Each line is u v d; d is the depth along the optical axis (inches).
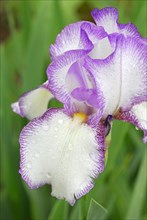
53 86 15.2
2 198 22.8
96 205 15.8
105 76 14.8
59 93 15.2
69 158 14.5
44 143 14.7
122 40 14.7
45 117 15.1
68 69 15.1
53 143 14.7
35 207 22.4
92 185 14.2
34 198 21.9
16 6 35.2
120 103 15.2
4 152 22.5
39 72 23.1
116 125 19.4
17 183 23.0
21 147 14.7
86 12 34.6
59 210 18.3
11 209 22.9
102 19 15.6
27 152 14.6
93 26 15.4
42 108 16.6
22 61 27.0
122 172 22.9
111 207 21.7
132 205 19.5
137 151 23.9
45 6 23.9
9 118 23.4
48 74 15.1
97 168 14.3
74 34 15.4
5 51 30.1
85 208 16.0
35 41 23.2
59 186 14.3
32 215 23.0
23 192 23.2
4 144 22.3
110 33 15.6
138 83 14.9
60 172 14.4
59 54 15.5
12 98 25.5
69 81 15.3
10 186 22.9
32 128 14.9
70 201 14.2
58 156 14.5
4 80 23.5
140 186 19.5
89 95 15.2
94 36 15.3
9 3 34.9
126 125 19.5
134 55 14.8
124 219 21.5
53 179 14.4
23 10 26.9
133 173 23.9
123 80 14.9
